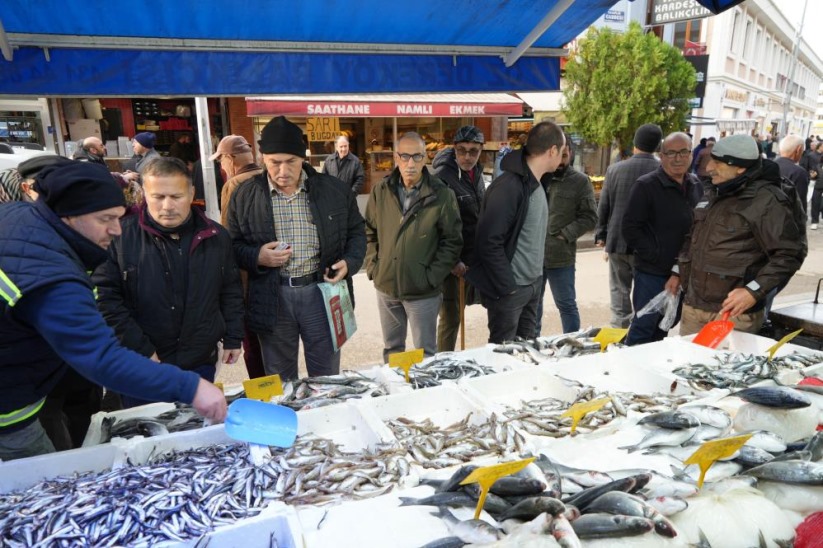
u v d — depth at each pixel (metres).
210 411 1.78
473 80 3.97
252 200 3.30
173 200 2.57
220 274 2.86
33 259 1.55
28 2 2.62
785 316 3.56
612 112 12.43
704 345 3.08
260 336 3.49
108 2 2.71
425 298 3.94
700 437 2.01
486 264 3.59
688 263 3.74
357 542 1.51
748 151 3.12
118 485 1.73
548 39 4.00
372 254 4.27
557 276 5.12
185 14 2.93
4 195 2.31
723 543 1.53
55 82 2.97
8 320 1.65
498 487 1.65
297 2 2.96
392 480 1.84
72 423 2.60
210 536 1.52
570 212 4.96
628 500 1.56
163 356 2.77
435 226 3.85
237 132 12.19
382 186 4.04
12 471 1.86
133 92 3.15
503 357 3.05
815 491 1.69
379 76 3.69
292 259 3.35
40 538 1.51
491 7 3.31
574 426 2.10
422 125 13.66
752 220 3.15
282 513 1.59
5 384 1.83
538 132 3.55
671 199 4.26
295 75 3.48
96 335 1.60
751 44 29.34
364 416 2.25
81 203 1.66
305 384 2.65
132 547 1.49
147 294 2.64
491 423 2.20
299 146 3.12
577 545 1.36
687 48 24.09
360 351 5.43
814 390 2.24
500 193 3.53
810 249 10.12
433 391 2.48
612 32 12.95
